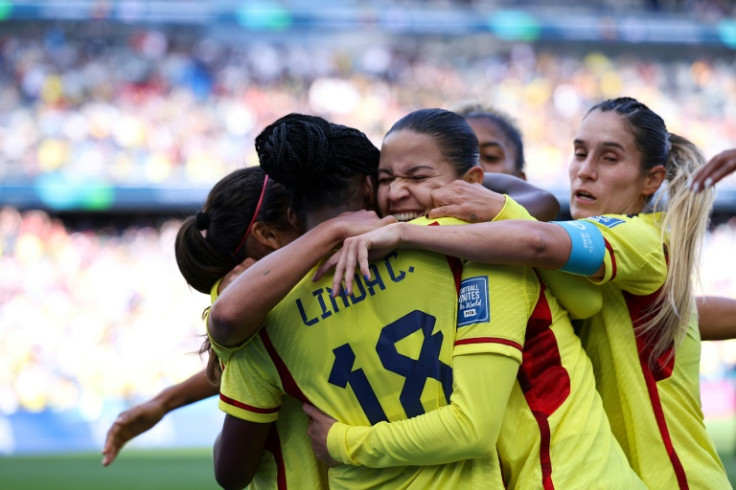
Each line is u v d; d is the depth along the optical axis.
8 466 37.41
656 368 8.50
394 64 77.44
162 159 63.84
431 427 7.31
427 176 8.07
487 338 7.42
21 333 52.00
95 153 63.34
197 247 8.90
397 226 7.53
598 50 80.62
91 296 56.09
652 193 9.12
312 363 7.74
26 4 69.56
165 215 66.62
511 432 7.83
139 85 69.88
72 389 49.78
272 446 8.55
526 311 7.73
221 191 8.93
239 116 68.62
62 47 72.50
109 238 63.84
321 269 7.67
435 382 7.60
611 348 8.54
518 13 75.44
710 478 8.52
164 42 74.44
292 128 7.67
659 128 8.97
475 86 75.81
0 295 55.31
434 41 79.62
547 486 7.60
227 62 74.44
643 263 8.12
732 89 77.19
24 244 59.44
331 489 8.05
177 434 43.28
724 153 7.71
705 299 10.21
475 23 74.69
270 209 8.69
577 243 7.73
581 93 75.44
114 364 51.66
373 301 7.67
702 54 80.69
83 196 61.94
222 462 8.41
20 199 61.28
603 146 8.91
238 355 8.00
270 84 73.25
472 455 7.37
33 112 65.62
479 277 7.63
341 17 73.19
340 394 7.71
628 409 8.50
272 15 72.44
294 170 7.68
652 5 81.88
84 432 44.97
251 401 8.01
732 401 46.94
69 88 68.06
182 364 52.53
